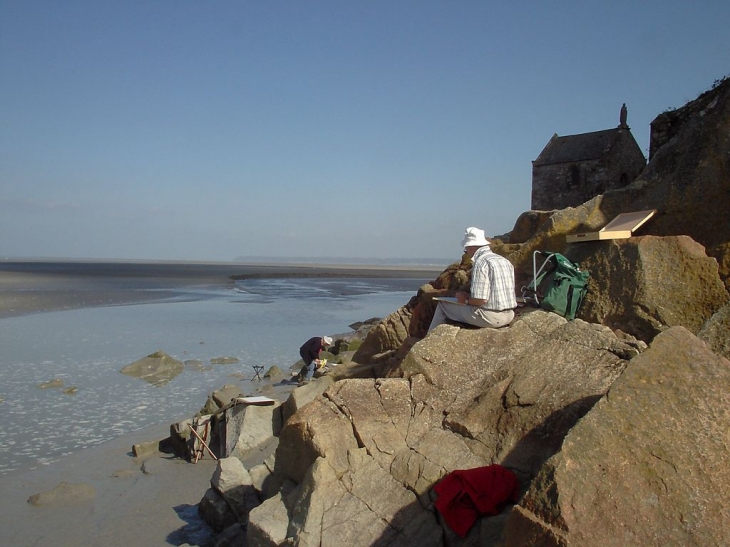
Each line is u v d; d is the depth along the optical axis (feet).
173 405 48.44
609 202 34.06
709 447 13.99
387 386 22.04
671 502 13.29
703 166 30.07
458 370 22.82
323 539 18.08
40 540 25.50
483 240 25.81
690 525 12.98
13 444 38.14
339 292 201.87
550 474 13.69
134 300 143.54
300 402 34.24
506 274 24.47
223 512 25.79
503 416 20.17
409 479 19.44
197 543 24.81
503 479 17.66
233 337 86.28
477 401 21.24
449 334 23.81
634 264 27.20
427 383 22.50
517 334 23.77
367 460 20.34
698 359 15.49
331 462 20.21
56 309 116.88
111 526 26.66
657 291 26.50
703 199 29.76
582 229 33.55
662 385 15.11
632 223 30.14
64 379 56.49
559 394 19.63
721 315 21.45
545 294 27.48
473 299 24.36
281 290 204.23
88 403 48.47
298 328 98.07
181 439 36.35
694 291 26.16
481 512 17.17
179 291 181.16
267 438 35.14
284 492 21.06
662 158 34.14
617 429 14.34
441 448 20.13
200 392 52.90
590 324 22.35
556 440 18.58
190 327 95.96
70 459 35.60
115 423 43.16
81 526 26.73
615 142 107.34
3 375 57.41
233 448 34.35
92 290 169.37
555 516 13.08
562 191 113.50
